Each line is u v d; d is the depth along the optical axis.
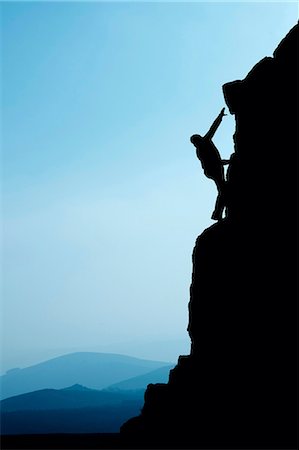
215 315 19.45
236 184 20.45
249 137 20.31
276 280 17.08
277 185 18.33
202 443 16.59
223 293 19.28
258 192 19.09
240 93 21.05
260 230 18.41
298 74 18.56
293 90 18.64
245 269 18.52
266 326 16.88
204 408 17.89
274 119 19.20
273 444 14.60
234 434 15.98
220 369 18.14
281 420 15.00
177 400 19.38
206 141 21.05
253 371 16.66
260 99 19.94
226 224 20.31
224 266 19.53
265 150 19.30
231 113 21.81
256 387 16.27
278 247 17.42
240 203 19.95
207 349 19.45
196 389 18.81
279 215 17.81
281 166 18.39
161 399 20.31
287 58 19.09
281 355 15.97
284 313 16.42
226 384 17.55
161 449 17.50
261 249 18.05
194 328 20.53
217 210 21.02
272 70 19.75
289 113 18.62
